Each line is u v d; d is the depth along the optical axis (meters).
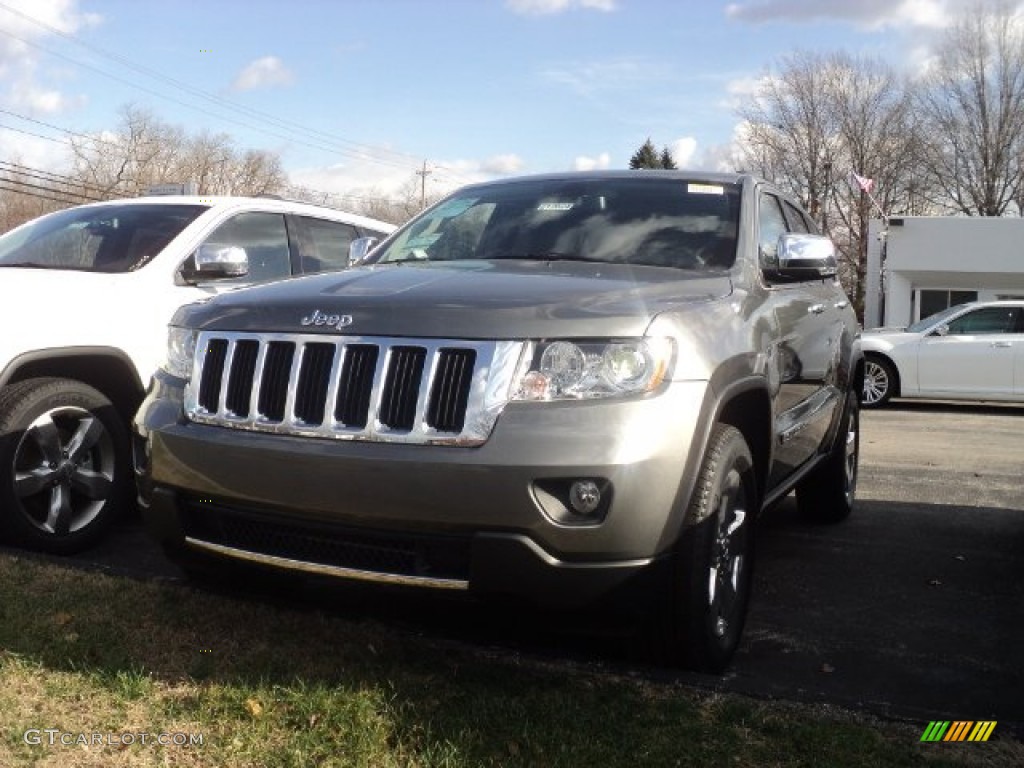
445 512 3.01
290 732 2.89
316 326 3.33
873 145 51.31
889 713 3.21
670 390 3.17
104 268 5.41
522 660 3.50
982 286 26.03
